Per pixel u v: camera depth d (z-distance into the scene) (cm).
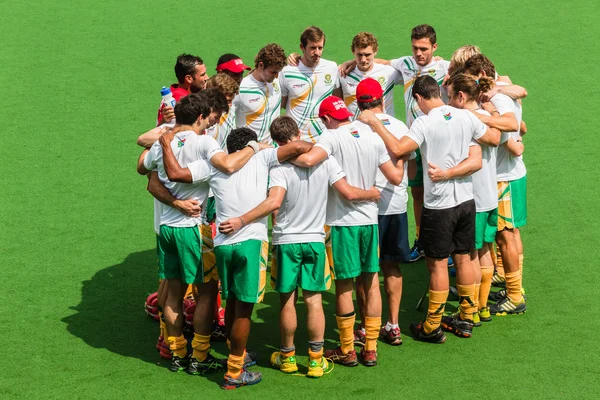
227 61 1922
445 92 2002
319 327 1530
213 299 1548
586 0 3450
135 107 2755
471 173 1598
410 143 1562
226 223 1469
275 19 3319
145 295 1864
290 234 1505
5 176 2377
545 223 2141
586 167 2406
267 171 1517
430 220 1611
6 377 1550
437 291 1627
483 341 1669
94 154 2498
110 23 3291
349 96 2092
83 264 1983
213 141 1511
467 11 3378
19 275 1927
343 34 3200
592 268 1938
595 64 3002
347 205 1537
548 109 2734
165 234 1530
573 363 1581
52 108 2745
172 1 3462
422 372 1562
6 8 3384
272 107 1983
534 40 3164
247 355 1592
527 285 1880
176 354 1573
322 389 1511
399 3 3444
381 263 1658
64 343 1669
